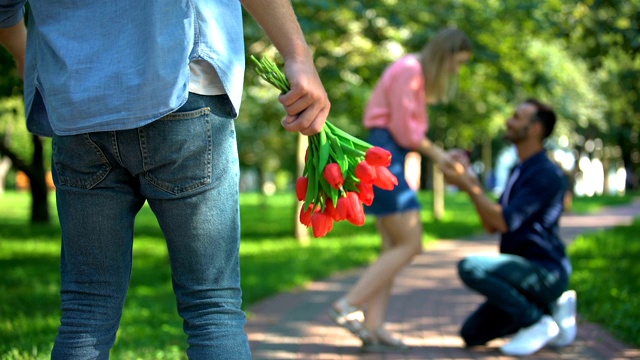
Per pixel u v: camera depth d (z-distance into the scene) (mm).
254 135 34031
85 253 2639
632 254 15094
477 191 6574
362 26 16375
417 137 6520
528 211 6613
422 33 16781
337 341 7473
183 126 2512
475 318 6965
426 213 32344
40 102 2814
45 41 2568
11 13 3035
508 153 60438
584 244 17047
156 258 16047
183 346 6840
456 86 6902
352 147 2664
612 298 9156
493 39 19062
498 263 6551
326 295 10766
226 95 2584
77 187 2611
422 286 11664
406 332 7977
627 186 61625
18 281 11969
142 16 2484
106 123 2467
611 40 11305
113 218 2631
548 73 21875
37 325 7688
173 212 2574
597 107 29516
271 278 11875
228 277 2662
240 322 2670
